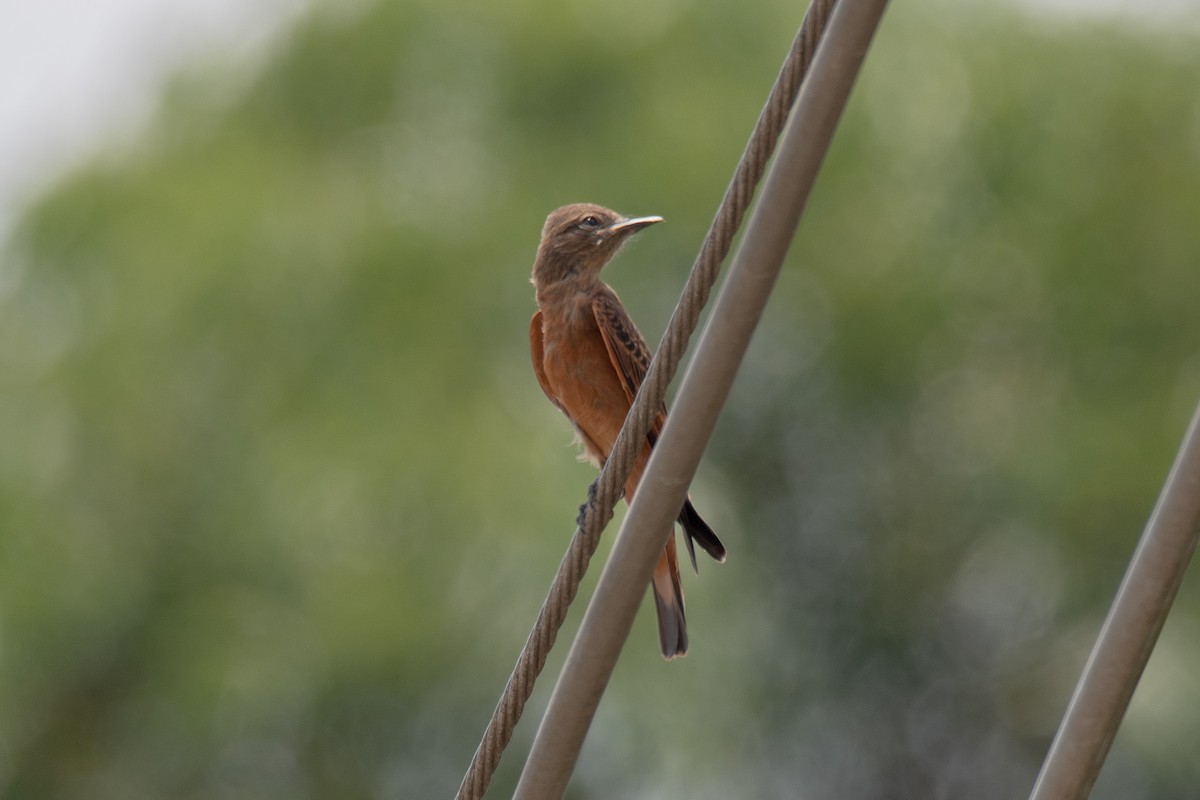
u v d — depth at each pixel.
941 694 18.52
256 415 16.64
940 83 18.52
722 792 16.91
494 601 15.47
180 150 18.33
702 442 4.76
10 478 16.75
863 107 18.19
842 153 18.08
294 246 17.02
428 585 15.65
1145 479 16.95
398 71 18.23
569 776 5.13
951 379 18.19
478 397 16.61
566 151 17.62
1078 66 18.33
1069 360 17.94
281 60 18.61
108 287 17.19
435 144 17.97
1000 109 18.02
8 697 16.31
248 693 15.78
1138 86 18.16
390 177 17.78
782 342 18.27
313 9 18.72
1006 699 18.23
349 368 16.50
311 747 16.28
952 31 18.61
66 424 16.97
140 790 16.58
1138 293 17.77
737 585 17.28
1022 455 17.55
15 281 17.55
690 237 16.95
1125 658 4.52
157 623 16.48
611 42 18.06
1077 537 17.30
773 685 17.42
